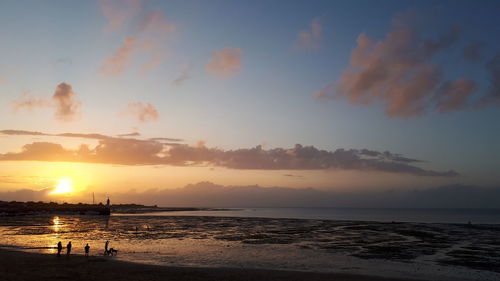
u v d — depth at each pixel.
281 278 32.62
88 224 101.94
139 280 30.50
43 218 138.62
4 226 92.50
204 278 31.83
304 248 52.75
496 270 37.84
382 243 59.00
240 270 35.94
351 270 37.25
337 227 93.75
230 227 93.31
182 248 51.88
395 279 33.22
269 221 123.00
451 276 34.94
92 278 30.92
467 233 76.19
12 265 35.91
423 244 57.75
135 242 58.62
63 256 42.56
